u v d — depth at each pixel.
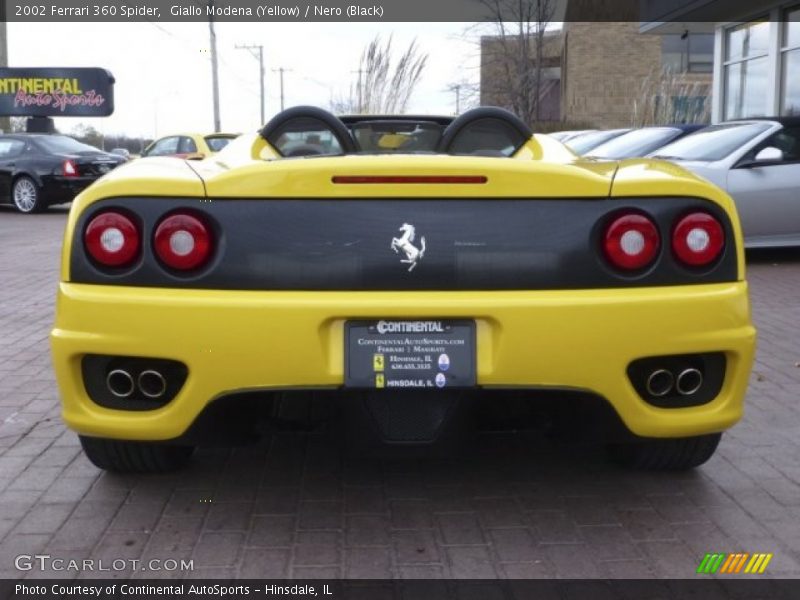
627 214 2.83
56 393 4.72
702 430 2.95
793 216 8.86
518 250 2.79
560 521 3.15
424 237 2.77
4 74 24.56
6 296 7.66
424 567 2.83
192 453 3.70
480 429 3.12
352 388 2.75
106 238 2.81
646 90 22.66
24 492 3.40
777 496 3.36
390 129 4.56
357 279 2.76
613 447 3.62
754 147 8.91
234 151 3.70
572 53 31.58
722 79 18.72
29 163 16.70
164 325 2.75
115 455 3.35
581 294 2.79
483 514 3.21
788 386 4.77
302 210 2.78
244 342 2.73
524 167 2.81
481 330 2.78
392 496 3.36
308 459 3.72
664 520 3.16
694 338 2.83
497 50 26.41
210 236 2.79
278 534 3.05
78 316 2.81
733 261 2.92
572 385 2.79
